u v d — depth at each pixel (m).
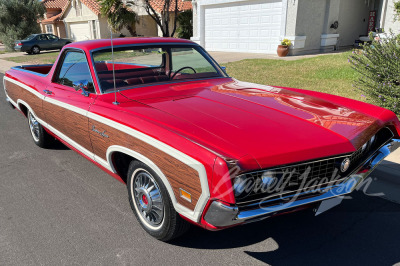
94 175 4.22
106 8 19.31
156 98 3.16
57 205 3.52
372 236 2.95
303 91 3.64
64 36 36.06
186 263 2.63
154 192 2.74
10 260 2.70
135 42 3.74
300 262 2.64
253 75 9.66
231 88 3.49
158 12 24.86
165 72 3.85
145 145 2.56
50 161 4.68
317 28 14.61
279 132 2.43
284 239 2.93
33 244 2.89
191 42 4.14
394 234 2.97
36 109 4.50
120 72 3.59
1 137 5.81
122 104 3.06
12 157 4.86
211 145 2.26
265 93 3.33
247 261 2.65
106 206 3.49
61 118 3.82
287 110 2.84
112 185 3.96
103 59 3.50
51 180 4.10
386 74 5.31
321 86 7.80
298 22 13.73
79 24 30.30
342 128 2.57
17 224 3.19
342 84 7.90
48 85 4.23
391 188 3.78
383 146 2.96
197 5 17.53
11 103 5.60
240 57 14.23
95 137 3.19
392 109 5.16
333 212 3.34
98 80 3.38
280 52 13.66
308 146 2.30
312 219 3.22
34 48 23.81
